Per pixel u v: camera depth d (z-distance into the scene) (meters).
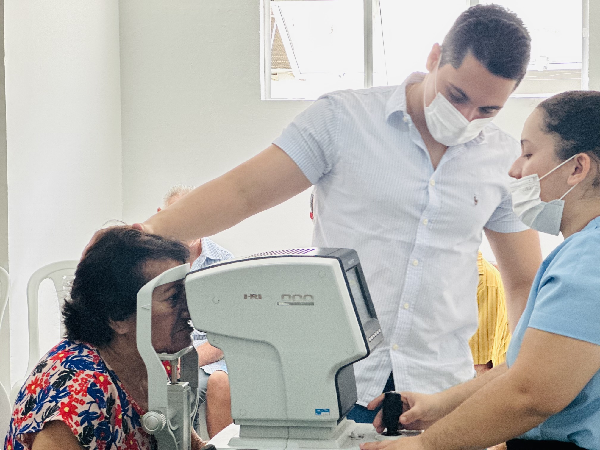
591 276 1.05
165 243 1.25
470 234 1.62
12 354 3.13
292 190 1.61
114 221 1.42
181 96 4.38
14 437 1.18
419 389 1.58
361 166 1.58
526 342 1.07
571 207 1.19
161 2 4.34
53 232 3.58
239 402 1.15
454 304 1.63
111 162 4.30
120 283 1.20
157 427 1.11
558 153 1.16
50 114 3.56
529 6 4.10
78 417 1.14
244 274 1.12
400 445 1.13
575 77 4.10
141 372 1.28
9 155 3.16
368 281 1.59
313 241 1.70
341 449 1.13
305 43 4.40
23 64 3.30
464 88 1.43
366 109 1.60
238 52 4.32
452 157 1.57
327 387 1.12
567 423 1.16
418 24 4.29
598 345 1.03
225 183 1.57
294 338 1.11
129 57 4.40
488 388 1.10
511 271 1.77
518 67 1.41
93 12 4.04
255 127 4.34
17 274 3.22
